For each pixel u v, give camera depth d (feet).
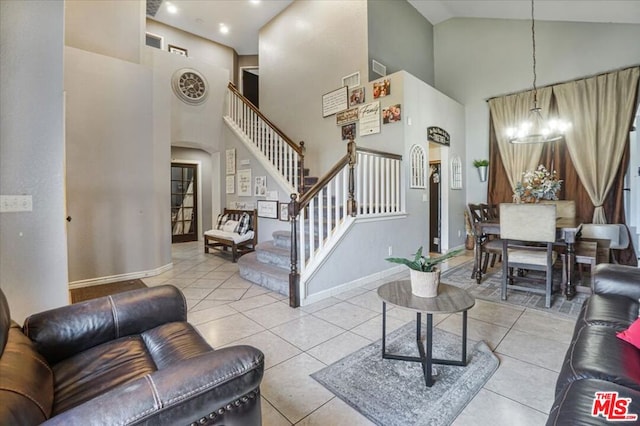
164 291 5.77
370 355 7.03
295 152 16.15
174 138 19.06
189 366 3.01
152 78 14.53
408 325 8.66
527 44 18.22
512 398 5.49
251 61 28.27
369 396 5.56
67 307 4.90
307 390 5.78
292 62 20.52
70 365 4.36
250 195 19.13
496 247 12.37
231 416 3.02
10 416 2.49
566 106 16.57
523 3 16.05
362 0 16.46
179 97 19.24
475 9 18.76
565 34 16.92
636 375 3.71
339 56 17.56
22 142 6.84
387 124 15.28
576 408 3.20
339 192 12.21
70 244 12.22
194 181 26.18
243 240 17.63
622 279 6.52
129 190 13.69
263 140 18.51
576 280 12.58
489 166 19.52
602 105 15.48
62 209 7.34
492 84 19.56
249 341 7.75
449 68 21.35
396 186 14.56
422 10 20.17
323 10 18.44
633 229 15.08
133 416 2.50
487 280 13.11
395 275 14.01
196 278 13.73
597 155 15.57
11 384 2.84
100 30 14.73
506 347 7.36
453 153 19.33
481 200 20.22
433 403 5.33
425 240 16.40
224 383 2.97
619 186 15.12
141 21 16.06
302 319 9.13
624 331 4.73
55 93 7.25
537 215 10.09
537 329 8.33
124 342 5.00
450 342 7.59
